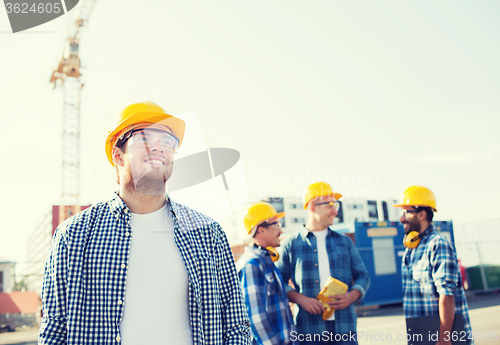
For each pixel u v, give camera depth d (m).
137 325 1.05
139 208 1.18
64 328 1.03
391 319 5.84
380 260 7.07
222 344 1.16
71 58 18.38
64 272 1.05
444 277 2.15
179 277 1.12
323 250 2.52
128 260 1.10
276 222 2.32
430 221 2.43
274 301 2.11
